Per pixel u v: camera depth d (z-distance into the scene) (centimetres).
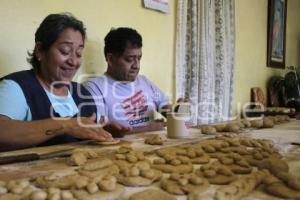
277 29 419
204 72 265
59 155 87
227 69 303
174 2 245
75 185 57
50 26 121
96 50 190
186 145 100
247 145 98
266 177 62
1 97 110
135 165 70
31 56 132
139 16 217
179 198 56
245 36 357
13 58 154
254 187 60
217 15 287
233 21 309
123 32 167
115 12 200
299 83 381
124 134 124
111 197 55
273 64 417
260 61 394
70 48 124
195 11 251
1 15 149
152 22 227
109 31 185
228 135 121
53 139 113
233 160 76
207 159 80
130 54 167
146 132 138
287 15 450
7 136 98
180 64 247
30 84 120
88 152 84
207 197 53
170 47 243
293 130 139
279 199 55
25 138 100
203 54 263
